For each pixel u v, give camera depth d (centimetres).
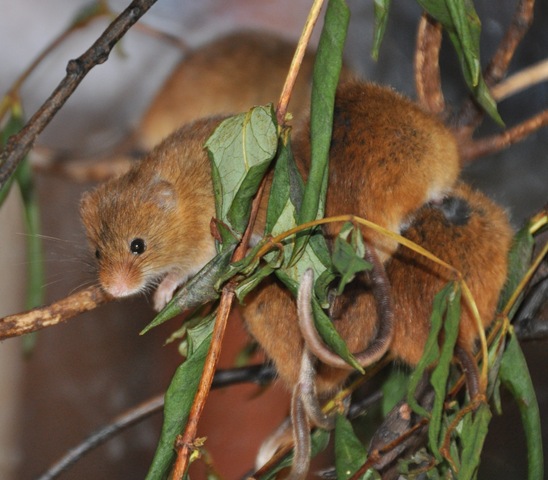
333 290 73
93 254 77
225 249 71
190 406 71
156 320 71
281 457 74
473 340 74
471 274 74
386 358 75
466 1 71
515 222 83
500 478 83
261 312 75
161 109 86
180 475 70
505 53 76
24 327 74
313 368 73
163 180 77
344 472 72
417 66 77
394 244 74
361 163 74
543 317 76
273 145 71
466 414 72
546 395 83
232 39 86
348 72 84
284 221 72
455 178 75
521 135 77
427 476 73
